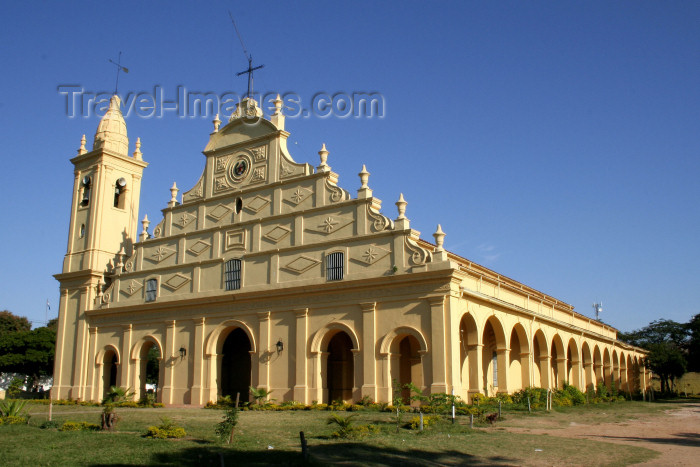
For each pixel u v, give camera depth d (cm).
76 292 4434
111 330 4184
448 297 2802
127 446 1717
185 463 1483
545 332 3981
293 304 3306
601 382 5147
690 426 2505
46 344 5706
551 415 2848
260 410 3039
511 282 4181
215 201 3850
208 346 3609
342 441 1814
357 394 2972
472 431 2102
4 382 6888
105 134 4638
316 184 3381
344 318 3102
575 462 1543
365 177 3195
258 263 3509
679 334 8106
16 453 1625
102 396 4147
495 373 3772
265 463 1457
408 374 3225
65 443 1784
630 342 8244
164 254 4022
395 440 1842
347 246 3170
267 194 3594
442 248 2886
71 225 4597
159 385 3797
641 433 2222
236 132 3869
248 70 3928
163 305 3862
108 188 4556
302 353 3200
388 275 2964
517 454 1653
